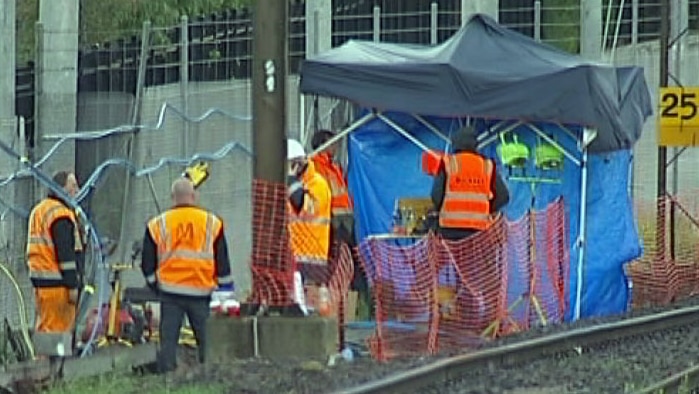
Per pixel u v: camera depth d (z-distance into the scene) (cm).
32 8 10800
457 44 6694
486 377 4834
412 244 6294
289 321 5106
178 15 10869
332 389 4284
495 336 5969
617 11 12138
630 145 7125
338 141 7181
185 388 4356
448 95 6481
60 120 6456
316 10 8400
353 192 6906
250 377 4631
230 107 8150
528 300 6375
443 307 5959
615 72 6944
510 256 6284
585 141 6638
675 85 9325
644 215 9144
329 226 6075
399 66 6494
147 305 5700
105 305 5522
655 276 7869
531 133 6806
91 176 6125
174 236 5050
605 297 7044
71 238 5100
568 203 6831
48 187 5281
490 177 6156
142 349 5209
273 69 5222
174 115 7550
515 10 11194
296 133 8744
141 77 6419
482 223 6103
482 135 6781
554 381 4766
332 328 5197
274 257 5184
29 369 4834
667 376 4850
